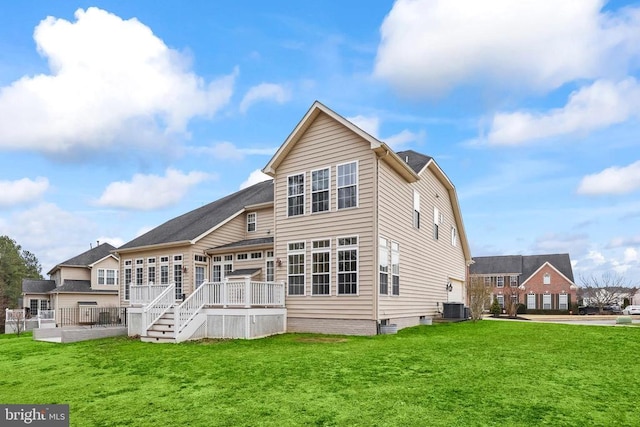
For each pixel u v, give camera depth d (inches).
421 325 747.4
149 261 980.6
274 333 625.3
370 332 580.7
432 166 896.9
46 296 1627.7
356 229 610.5
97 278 1440.7
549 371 338.0
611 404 252.5
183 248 888.3
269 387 301.4
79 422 245.3
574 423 221.3
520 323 811.4
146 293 657.0
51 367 432.5
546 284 2114.9
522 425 218.8
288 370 352.5
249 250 832.3
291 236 677.9
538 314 2028.8
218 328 594.6
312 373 339.0
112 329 696.4
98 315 1085.8
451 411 241.0
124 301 1039.6
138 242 1044.5
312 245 651.5
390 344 486.0
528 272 2197.3
